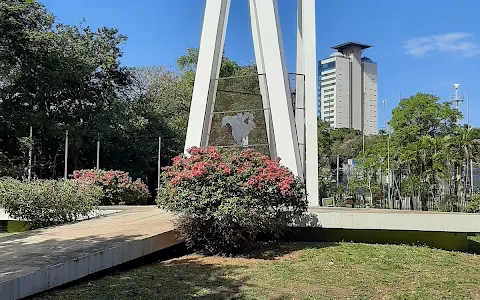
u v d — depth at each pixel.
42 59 22.47
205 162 7.73
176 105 28.88
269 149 12.68
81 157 26.17
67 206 10.10
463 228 9.49
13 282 4.77
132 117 25.27
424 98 31.84
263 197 7.84
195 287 5.90
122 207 13.43
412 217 9.60
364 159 30.64
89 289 5.62
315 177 13.12
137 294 5.51
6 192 9.80
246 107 13.05
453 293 6.12
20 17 21.52
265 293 5.71
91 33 26.31
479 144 22.41
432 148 23.23
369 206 24.45
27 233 7.80
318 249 8.80
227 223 7.63
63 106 25.50
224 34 13.30
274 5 12.01
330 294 5.80
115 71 27.38
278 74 11.82
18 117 22.16
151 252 7.28
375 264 7.64
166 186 7.98
